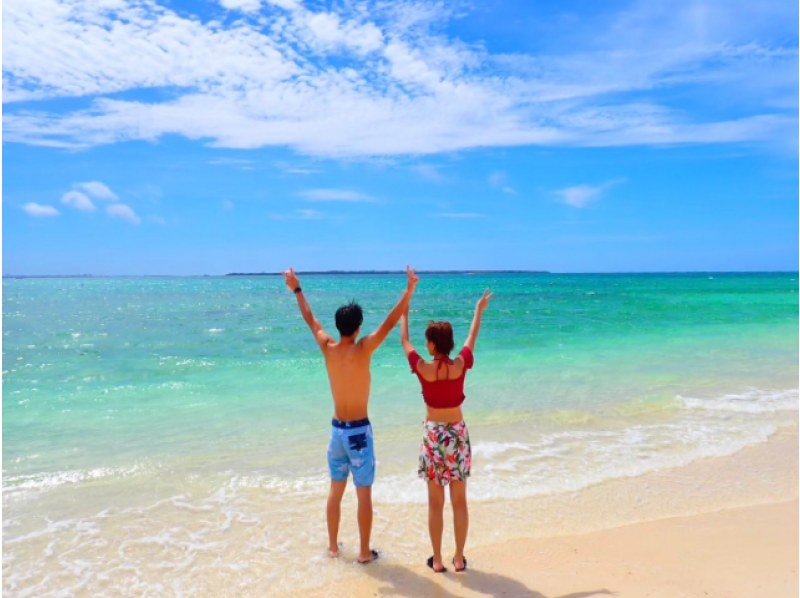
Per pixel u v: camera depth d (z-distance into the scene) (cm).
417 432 718
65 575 399
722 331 1741
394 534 465
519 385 982
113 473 583
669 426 751
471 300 3594
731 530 467
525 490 548
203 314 2536
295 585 389
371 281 10919
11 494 532
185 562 418
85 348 1430
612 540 452
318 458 635
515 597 369
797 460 634
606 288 5953
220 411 827
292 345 1484
